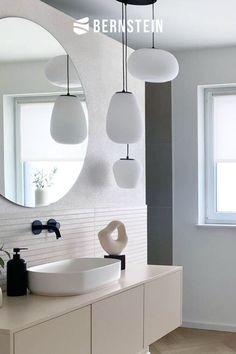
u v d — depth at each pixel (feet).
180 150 18.03
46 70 10.77
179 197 18.07
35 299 8.88
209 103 18.20
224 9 13.69
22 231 10.00
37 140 10.46
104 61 12.99
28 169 10.18
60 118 11.21
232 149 17.95
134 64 11.34
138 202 14.62
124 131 11.63
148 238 18.49
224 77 17.43
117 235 13.33
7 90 9.62
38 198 10.48
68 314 8.23
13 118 9.76
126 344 9.94
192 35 15.96
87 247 12.09
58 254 11.05
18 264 9.20
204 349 15.75
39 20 10.61
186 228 17.99
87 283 9.28
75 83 11.78
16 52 9.89
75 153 11.73
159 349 15.78
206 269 17.80
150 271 11.68
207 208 18.34
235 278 17.48
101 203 12.81
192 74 17.81
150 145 18.44
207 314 17.79
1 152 9.45
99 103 12.76
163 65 11.27
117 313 9.61
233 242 17.51
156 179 18.37
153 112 18.38
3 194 9.48
